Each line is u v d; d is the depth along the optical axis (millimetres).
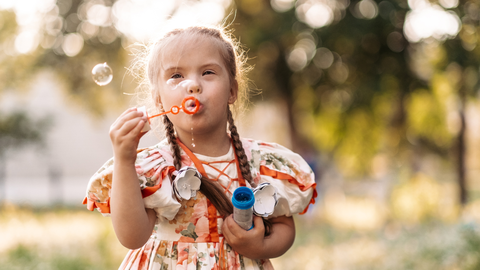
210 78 1595
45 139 15000
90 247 6363
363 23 8242
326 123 10039
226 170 1688
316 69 9062
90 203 1592
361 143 9852
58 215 10586
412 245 5727
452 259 4773
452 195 12094
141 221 1469
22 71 11773
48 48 10695
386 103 9211
